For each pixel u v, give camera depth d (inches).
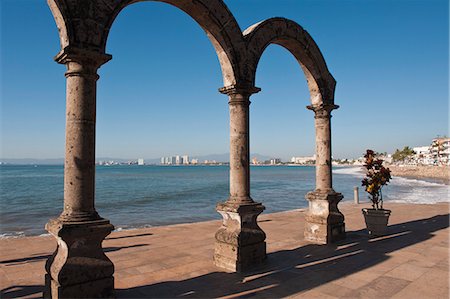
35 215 756.0
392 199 1016.9
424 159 4852.4
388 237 393.7
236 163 290.2
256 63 305.9
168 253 332.2
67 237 188.2
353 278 250.8
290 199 1092.5
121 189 1519.4
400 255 313.6
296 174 3693.4
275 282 243.6
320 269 273.1
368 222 405.4
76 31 195.6
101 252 203.3
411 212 614.9
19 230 577.3
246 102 294.8
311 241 376.5
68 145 198.8
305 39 362.3
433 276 254.4
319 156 388.8
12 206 914.1
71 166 198.1
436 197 1067.9
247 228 280.8
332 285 236.4
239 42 290.2
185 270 275.3
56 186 1697.8
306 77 393.4
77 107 199.5
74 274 189.6
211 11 268.2
